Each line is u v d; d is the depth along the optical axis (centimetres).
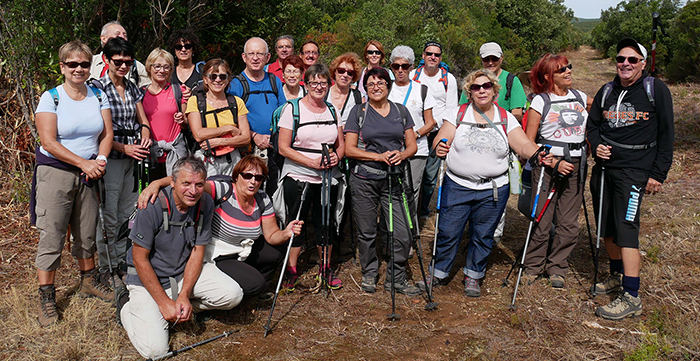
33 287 387
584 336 341
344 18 2698
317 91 383
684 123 998
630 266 361
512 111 478
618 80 374
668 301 379
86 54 332
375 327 358
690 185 657
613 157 370
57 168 338
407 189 399
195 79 457
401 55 447
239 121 406
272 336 342
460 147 390
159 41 687
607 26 3506
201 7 763
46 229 339
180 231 327
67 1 574
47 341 324
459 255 499
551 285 418
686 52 1816
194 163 309
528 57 3228
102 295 377
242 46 835
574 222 412
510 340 341
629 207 361
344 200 412
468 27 2389
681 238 491
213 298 341
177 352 317
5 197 541
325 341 338
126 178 397
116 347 316
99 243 383
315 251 473
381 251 502
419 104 459
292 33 905
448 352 328
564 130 403
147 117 408
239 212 357
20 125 575
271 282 422
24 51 522
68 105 338
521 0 3562
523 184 455
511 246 515
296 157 386
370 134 387
